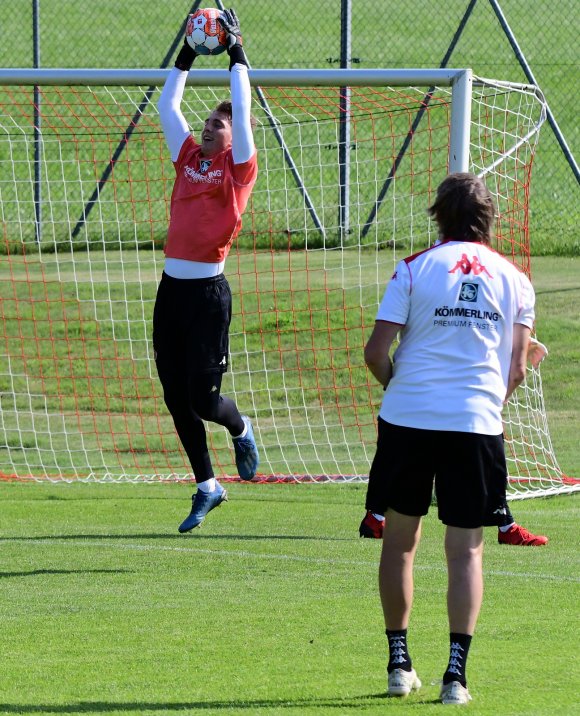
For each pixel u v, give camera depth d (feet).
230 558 82.33
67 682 54.95
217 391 80.53
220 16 80.38
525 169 131.13
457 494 51.44
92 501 104.68
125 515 98.07
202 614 67.72
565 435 127.95
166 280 79.15
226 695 52.65
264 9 316.19
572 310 159.53
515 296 53.26
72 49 311.47
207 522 95.14
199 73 93.20
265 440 130.31
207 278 78.54
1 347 155.94
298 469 120.78
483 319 52.19
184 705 51.11
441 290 52.03
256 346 150.41
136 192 212.02
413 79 94.84
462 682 50.60
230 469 121.80
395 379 52.80
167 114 80.53
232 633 63.67
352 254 169.89
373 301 156.46
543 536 89.81
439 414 51.26
